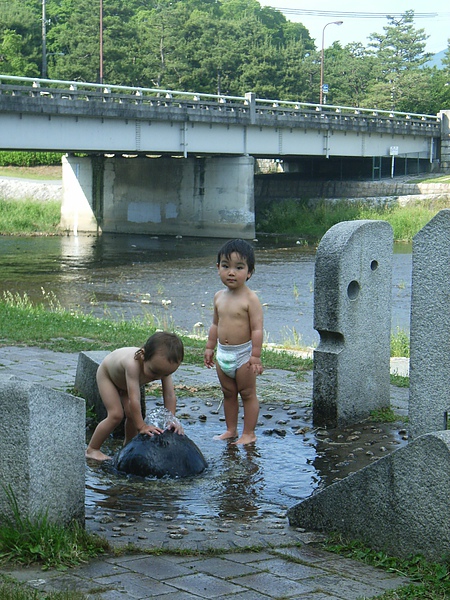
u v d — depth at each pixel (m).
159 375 6.56
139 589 3.86
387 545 4.51
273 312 21.38
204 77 74.50
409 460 4.40
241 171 44.00
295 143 46.47
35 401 4.35
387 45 88.25
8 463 4.36
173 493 5.86
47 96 34.34
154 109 38.03
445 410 6.12
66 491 4.60
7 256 35.47
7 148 33.59
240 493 5.90
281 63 80.06
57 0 97.12
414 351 6.23
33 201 53.00
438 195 46.75
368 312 7.96
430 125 57.12
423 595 3.85
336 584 4.01
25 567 4.11
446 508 4.25
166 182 47.09
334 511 4.82
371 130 50.78
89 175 49.47
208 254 36.91
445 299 6.04
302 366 10.66
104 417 7.76
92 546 4.38
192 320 19.83
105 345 11.59
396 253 36.00
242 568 4.21
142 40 74.31
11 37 72.25
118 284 27.14
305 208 49.09
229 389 7.38
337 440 7.38
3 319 13.68
